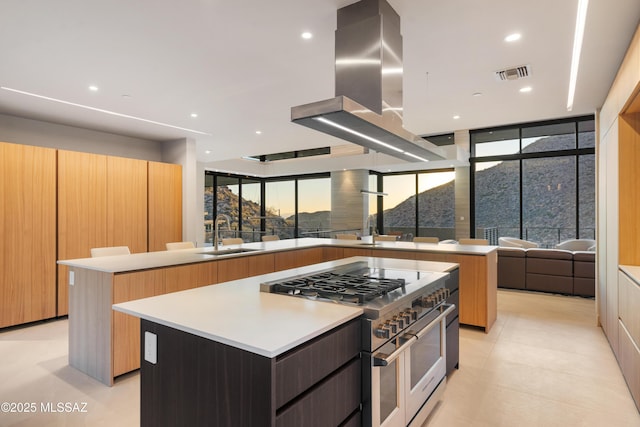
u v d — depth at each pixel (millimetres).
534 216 7070
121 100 4332
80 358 2900
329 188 10539
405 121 6047
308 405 1283
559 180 6801
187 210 6359
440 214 9055
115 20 2592
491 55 3324
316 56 3256
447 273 2441
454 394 2510
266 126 5742
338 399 1438
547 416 2244
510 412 2289
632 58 2586
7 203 4090
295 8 2502
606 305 3609
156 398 1506
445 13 2611
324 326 1354
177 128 5762
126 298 2693
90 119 5133
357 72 2443
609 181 3426
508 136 7246
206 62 3346
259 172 10602
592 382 2682
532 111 5402
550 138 6824
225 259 3496
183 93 4133
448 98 4672
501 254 5766
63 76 3576
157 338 1497
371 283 2033
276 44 3021
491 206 7492
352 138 2629
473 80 3969
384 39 2406
